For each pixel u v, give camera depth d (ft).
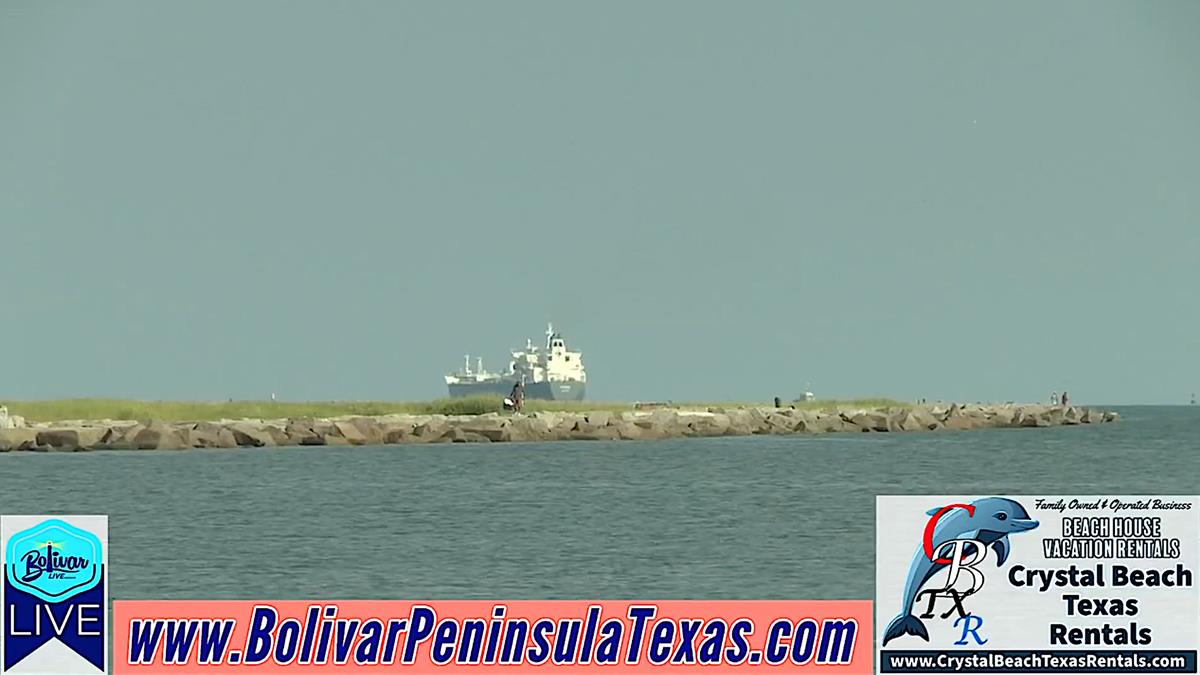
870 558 573.33
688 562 565.53
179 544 615.57
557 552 591.37
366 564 563.07
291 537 636.07
